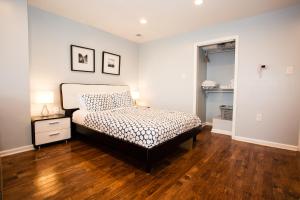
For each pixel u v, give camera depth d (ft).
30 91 9.15
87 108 9.93
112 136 7.50
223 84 14.26
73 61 11.07
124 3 8.57
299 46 8.53
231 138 10.87
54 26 10.07
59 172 6.27
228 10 9.07
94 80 12.47
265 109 9.59
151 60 15.05
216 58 14.51
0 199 4.25
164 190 5.29
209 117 15.19
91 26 11.91
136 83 15.92
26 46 8.03
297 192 5.25
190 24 11.14
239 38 10.28
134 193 5.10
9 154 7.73
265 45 9.44
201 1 8.20
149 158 6.17
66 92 10.53
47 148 8.68
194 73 12.51
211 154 8.21
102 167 6.73
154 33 13.03
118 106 11.43
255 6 8.62
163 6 8.76
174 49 13.48
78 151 8.38
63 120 9.37
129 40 14.90
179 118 8.23
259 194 5.14
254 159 7.64
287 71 8.87
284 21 8.84
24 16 7.88
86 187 5.37
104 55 12.89
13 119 7.82
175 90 13.61
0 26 7.24
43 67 9.77
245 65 10.12
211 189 5.37
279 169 6.71
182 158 7.73
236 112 10.52
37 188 5.25
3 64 7.41
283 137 9.12
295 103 8.74
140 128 6.48
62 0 8.42
